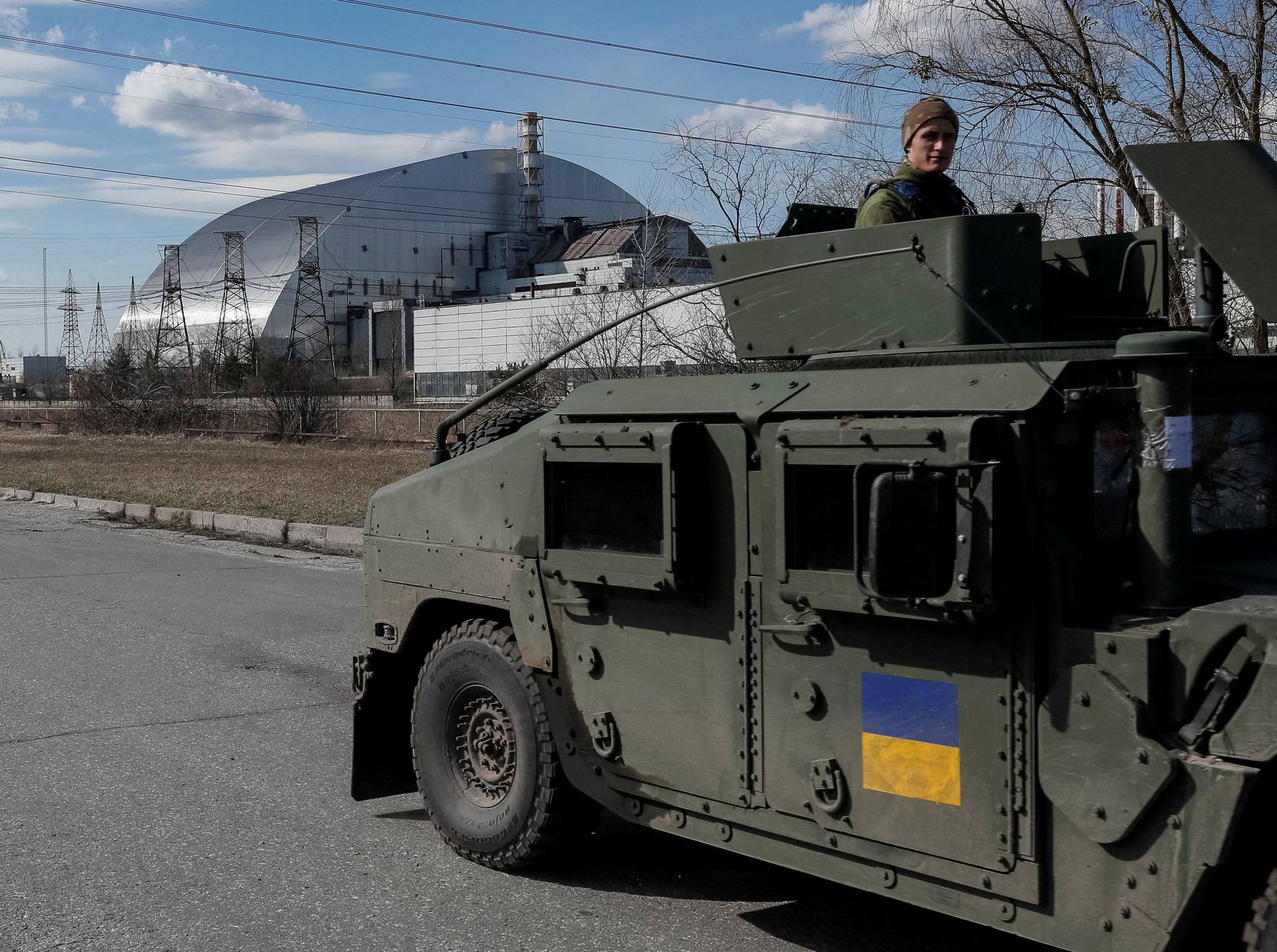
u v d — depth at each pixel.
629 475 4.03
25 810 5.70
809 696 3.64
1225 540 3.51
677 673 4.02
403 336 96.56
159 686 8.05
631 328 18.59
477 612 5.05
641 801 4.24
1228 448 3.57
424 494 5.00
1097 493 3.21
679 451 3.82
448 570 4.88
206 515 17.20
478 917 4.52
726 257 4.28
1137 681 2.97
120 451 32.91
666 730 4.08
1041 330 3.79
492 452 4.66
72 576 12.62
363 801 5.80
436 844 5.28
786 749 3.72
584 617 4.31
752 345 4.23
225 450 32.72
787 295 4.12
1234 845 2.93
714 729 3.92
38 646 9.23
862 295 3.92
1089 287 4.52
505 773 4.87
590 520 4.18
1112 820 2.99
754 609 3.78
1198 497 3.43
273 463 26.98
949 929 4.38
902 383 3.48
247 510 17.52
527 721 4.64
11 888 4.80
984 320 3.51
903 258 3.80
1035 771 3.16
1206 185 3.57
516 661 4.67
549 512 4.30
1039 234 3.77
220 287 118.00
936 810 3.37
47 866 5.03
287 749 6.70
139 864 5.05
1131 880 3.01
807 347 4.08
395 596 5.17
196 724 7.17
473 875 4.91
